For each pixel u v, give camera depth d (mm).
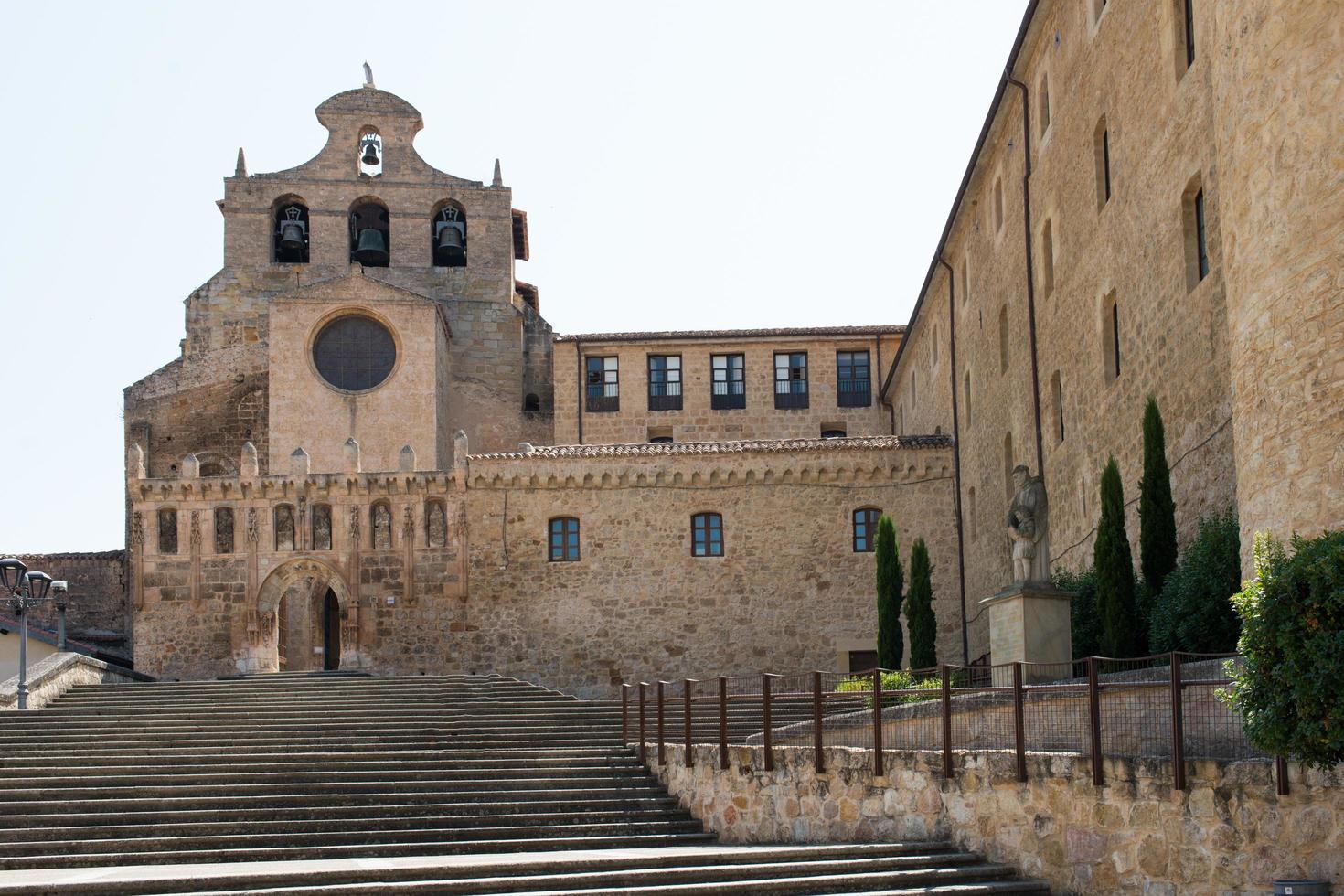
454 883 20188
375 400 64000
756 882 20141
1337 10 17031
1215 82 20281
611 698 51594
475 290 70062
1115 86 33656
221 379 68188
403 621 52625
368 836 24688
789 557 52344
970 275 49594
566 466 52906
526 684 42469
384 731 34781
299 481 53188
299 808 26500
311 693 41062
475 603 52594
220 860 23594
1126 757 18375
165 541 53312
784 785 24453
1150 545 28219
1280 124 18047
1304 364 17500
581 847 24812
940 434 54531
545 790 27969
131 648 62688
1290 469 17750
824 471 52562
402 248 70625
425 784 28031
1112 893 18469
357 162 71188
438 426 64875
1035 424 40812
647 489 53000
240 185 69938
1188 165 29078
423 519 53156
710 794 26234
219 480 53281
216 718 36562
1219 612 24922
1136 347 32438
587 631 52188
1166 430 30625
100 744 32688
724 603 52156
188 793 27703
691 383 65812
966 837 21016
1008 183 44094
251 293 69188
